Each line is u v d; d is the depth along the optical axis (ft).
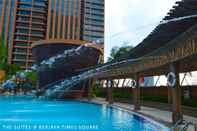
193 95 55.72
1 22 295.48
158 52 43.75
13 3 302.25
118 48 147.13
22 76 166.71
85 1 317.01
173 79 37.09
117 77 82.64
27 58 295.48
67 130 31.01
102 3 317.42
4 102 90.74
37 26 307.37
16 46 293.84
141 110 55.42
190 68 51.70
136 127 33.65
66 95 110.22
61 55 112.88
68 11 314.55
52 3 313.32
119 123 37.29
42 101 99.19
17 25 300.20
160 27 34.09
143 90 81.71
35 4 309.83
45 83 114.52
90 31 308.60
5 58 182.09
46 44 113.70
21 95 138.00
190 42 30.83
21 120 40.78
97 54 118.73
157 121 37.27
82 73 113.09
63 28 311.47
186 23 32.32
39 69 117.08
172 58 37.29
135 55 54.24
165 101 59.47
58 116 47.83
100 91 124.67
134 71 59.16
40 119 42.55
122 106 67.92
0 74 160.56
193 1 27.86
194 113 43.24
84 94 115.96
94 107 70.95
